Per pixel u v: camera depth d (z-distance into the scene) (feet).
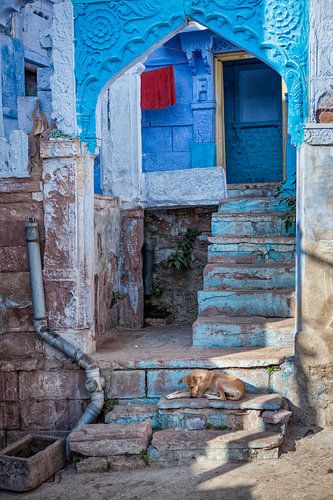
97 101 19.58
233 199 26.04
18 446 17.67
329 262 18.34
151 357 19.21
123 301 26.58
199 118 33.22
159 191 26.96
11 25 31.30
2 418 19.80
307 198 18.39
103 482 16.29
